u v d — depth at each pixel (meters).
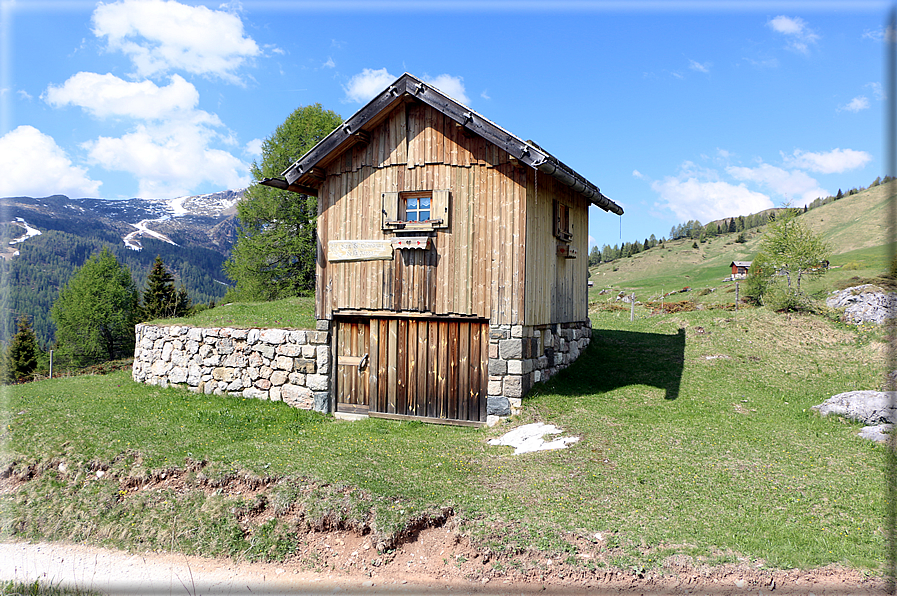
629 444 9.42
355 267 13.05
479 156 11.88
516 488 7.83
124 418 11.66
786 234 22.94
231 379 14.20
